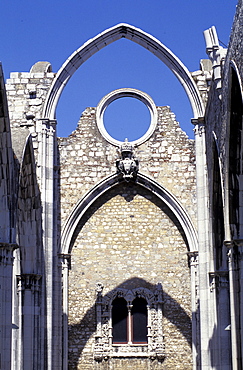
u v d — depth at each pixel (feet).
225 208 76.28
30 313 93.71
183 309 107.45
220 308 91.66
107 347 107.24
